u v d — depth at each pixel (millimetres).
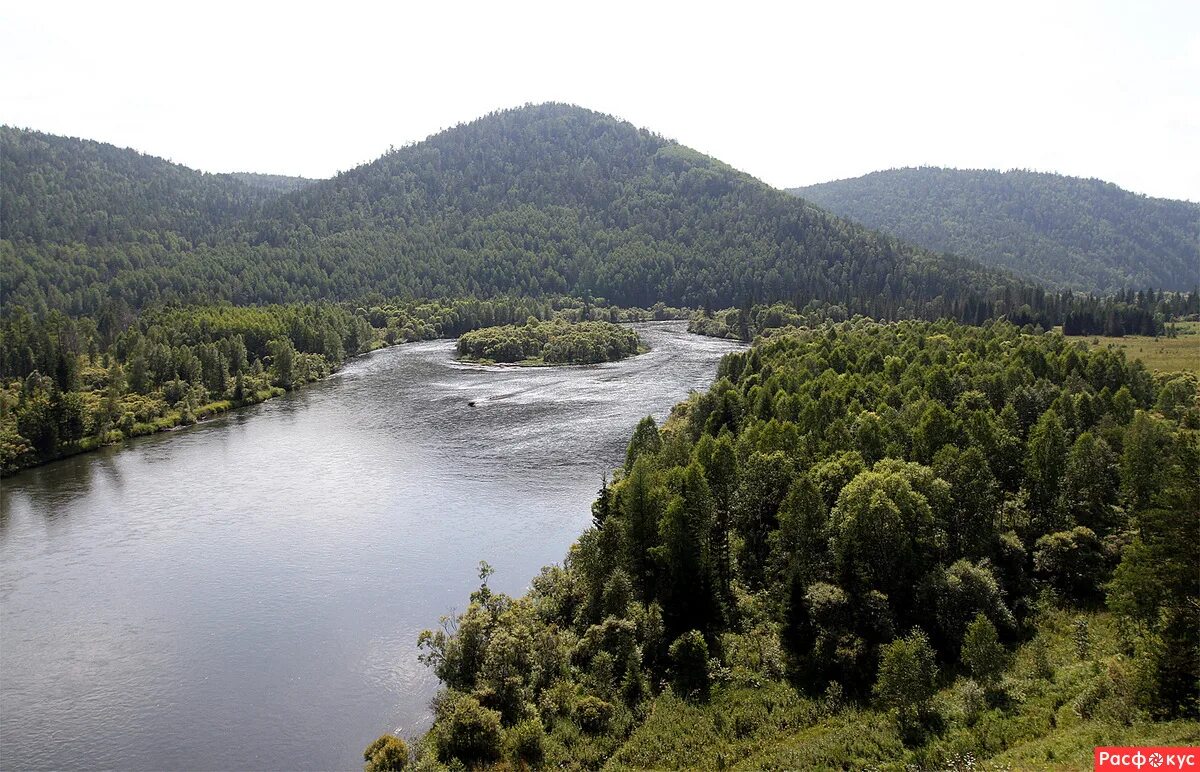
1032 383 104875
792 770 42812
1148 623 46844
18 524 94125
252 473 115438
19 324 198500
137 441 137375
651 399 166500
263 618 69500
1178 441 60219
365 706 56156
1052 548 61875
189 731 53656
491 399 170500
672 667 55594
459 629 56781
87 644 65375
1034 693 47062
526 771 45312
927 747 42938
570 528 90312
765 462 72000
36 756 51094
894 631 54719
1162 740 37688
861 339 174625
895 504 59844
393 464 118688
